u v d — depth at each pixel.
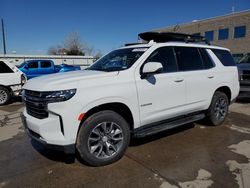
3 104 9.00
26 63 16.56
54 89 3.10
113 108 3.63
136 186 2.99
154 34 5.04
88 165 3.54
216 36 36.91
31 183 3.11
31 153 4.06
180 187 2.96
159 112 4.01
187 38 5.06
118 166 3.50
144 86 3.75
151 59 3.97
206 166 3.48
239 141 4.49
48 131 3.15
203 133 4.95
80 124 3.29
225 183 3.02
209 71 4.91
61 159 3.78
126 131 3.65
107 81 3.42
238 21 33.81
